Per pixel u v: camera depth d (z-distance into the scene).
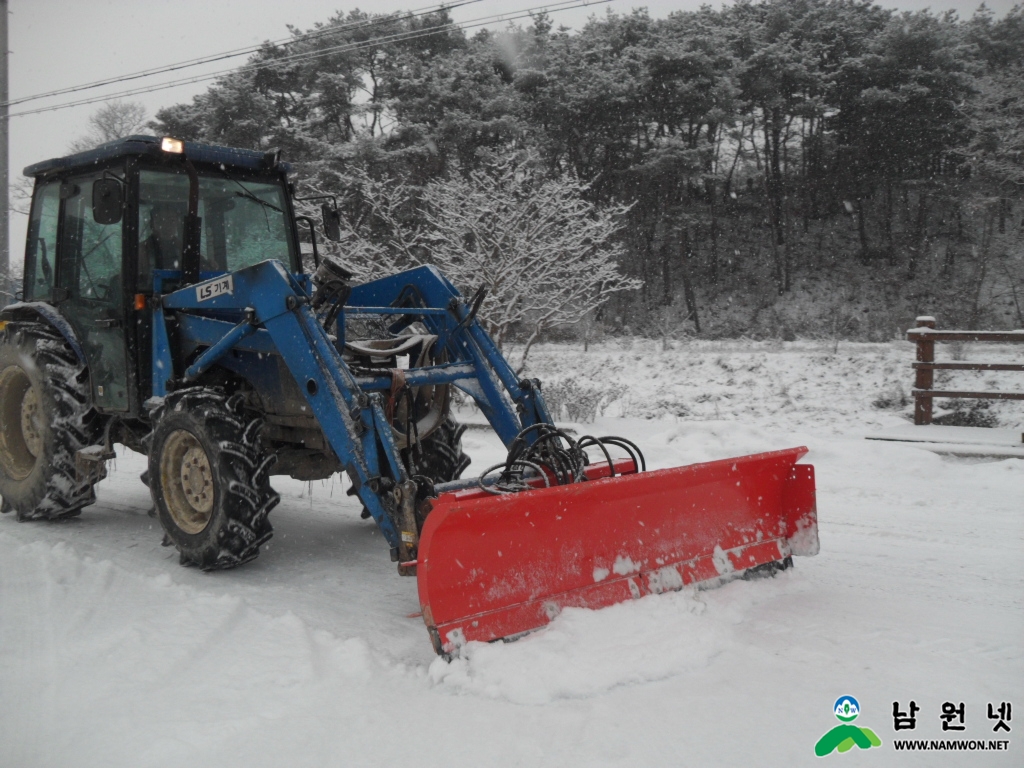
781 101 36.00
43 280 6.03
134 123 34.06
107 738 2.71
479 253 11.18
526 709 2.94
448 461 5.35
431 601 3.21
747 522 4.32
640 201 33.28
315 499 6.75
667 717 2.86
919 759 2.60
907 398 11.32
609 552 3.75
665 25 35.19
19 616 3.82
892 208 40.25
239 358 4.95
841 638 3.56
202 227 5.35
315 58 26.17
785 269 37.81
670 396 12.83
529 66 29.95
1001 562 4.75
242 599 4.08
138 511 6.22
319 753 2.64
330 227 5.99
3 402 5.98
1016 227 36.75
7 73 13.75
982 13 40.62
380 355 4.86
